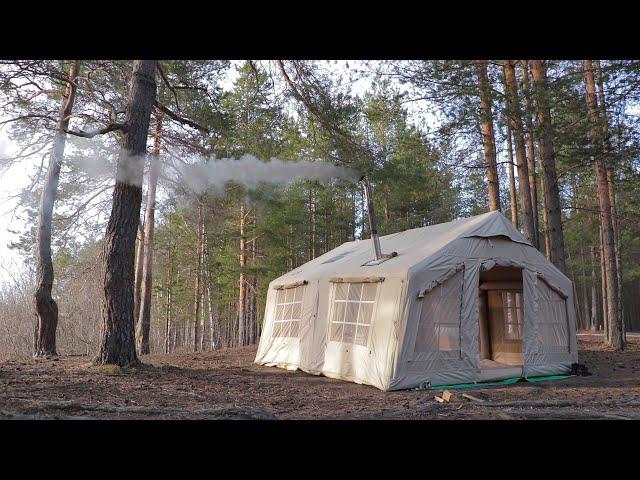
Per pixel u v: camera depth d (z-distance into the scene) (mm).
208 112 12258
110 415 4477
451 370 7984
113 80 11844
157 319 30766
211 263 21812
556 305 9312
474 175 15227
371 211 9469
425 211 23594
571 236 27344
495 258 8680
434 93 11836
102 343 8180
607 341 15203
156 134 13062
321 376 9297
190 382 7402
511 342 10562
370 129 17297
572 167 12430
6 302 17297
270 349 11320
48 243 11148
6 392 5391
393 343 7680
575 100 11492
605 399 6332
